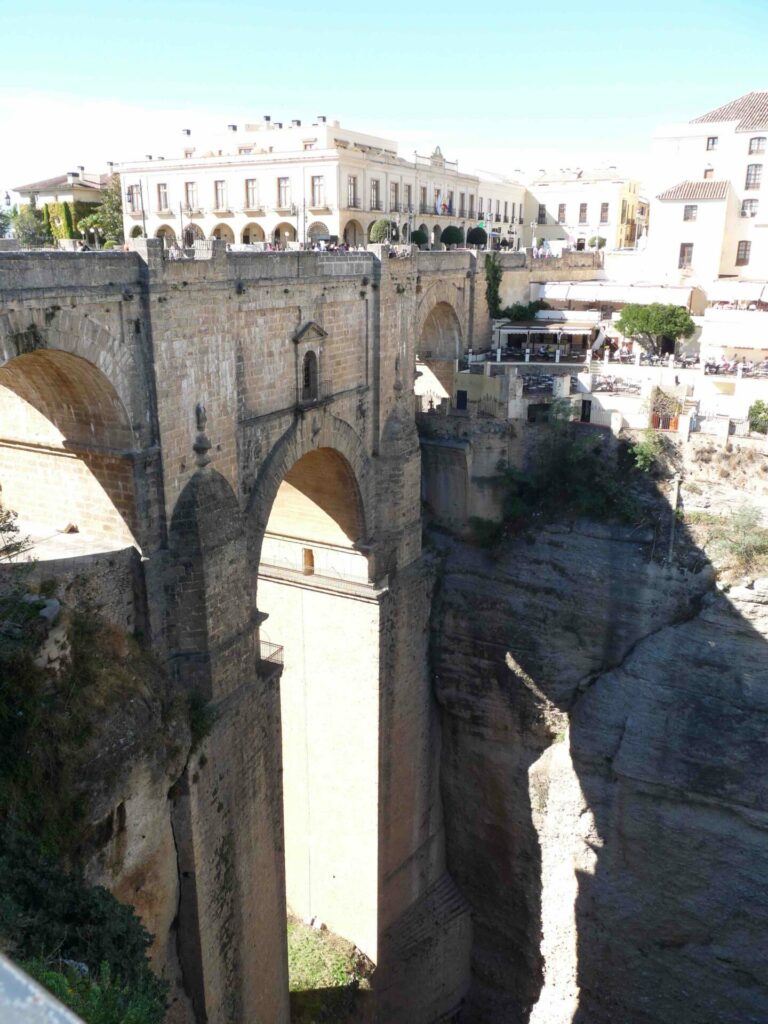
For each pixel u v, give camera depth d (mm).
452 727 46531
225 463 27391
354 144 74438
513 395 45156
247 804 28109
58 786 20094
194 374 25438
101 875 21547
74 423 24266
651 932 42094
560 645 43562
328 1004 37406
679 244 62906
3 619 19953
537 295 60250
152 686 23703
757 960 39906
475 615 44594
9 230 83188
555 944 44094
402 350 38719
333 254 32531
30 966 13859
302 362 31328
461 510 45844
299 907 43375
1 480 26469
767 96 63125
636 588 42656
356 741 40281
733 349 52062
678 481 42625
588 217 92750
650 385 45969
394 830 42531
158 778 22984
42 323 20422
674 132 63344
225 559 26297
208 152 75625
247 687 27562
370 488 38375
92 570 23391
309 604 40000
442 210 80188
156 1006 16547
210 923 26344
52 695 20625
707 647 41062
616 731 42344
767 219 60281
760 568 40406
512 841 45656
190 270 24625
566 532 44156
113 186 79688
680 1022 41781
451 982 45938
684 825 41094
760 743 39719
